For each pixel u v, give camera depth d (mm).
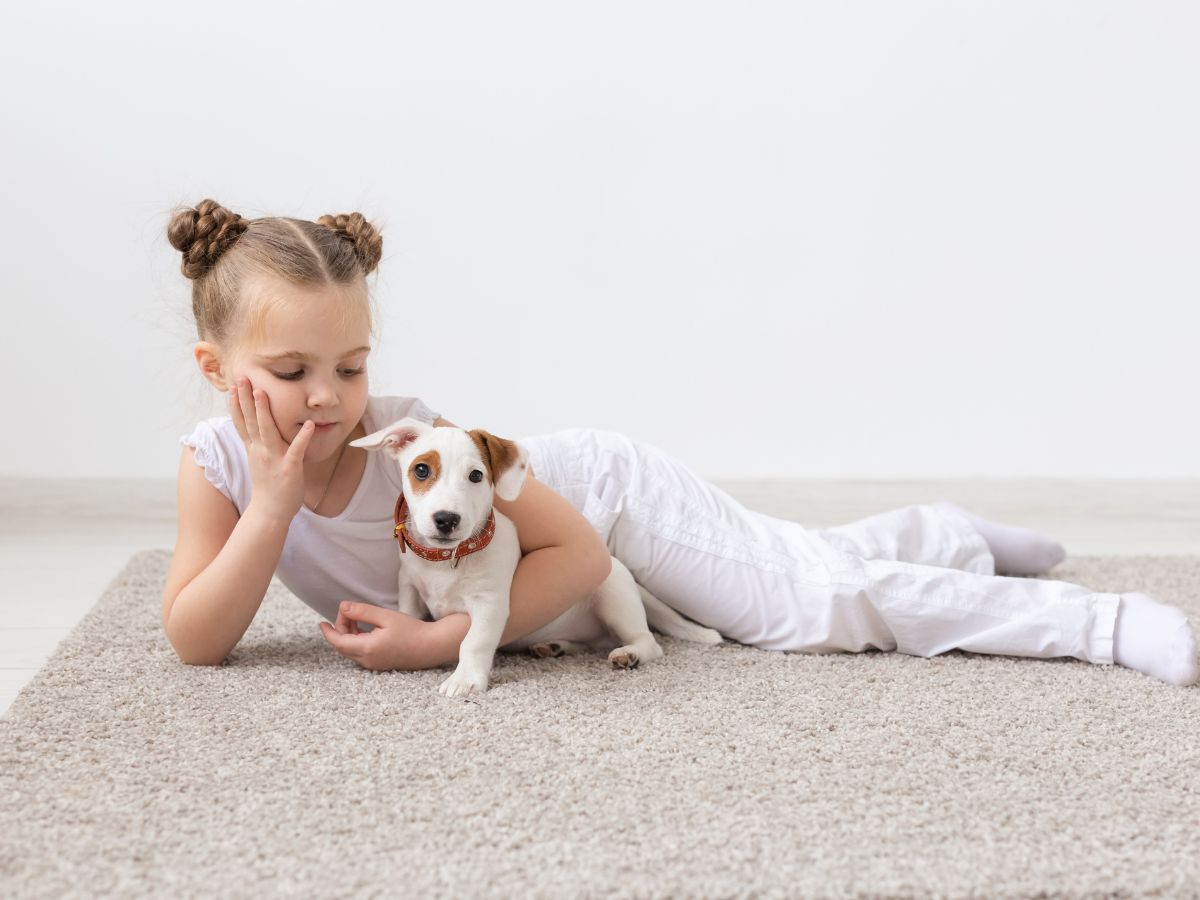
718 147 3018
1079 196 3113
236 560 1468
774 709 1408
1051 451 3184
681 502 1778
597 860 1001
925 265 3104
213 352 1500
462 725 1328
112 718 1342
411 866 990
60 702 1396
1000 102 3072
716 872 983
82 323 2879
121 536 2818
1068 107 3088
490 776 1184
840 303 3098
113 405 2904
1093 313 3150
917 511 2041
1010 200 3100
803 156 3039
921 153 3068
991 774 1210
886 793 1158
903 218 3084
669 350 3072
